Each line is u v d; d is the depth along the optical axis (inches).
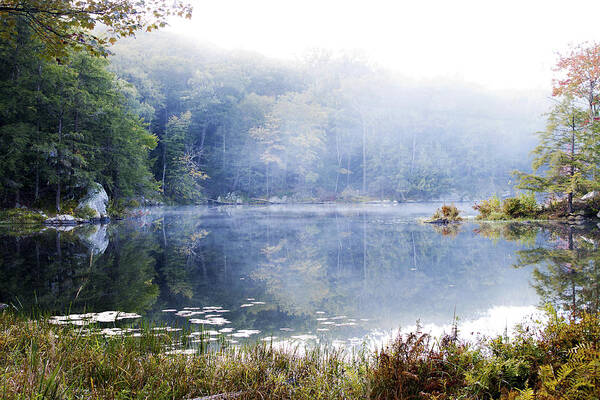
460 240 696.4
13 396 103.4
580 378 113.9
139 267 462.9
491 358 145.3
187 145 2817.4
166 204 2437.3
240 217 1454.2
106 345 174.1
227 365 151.3
